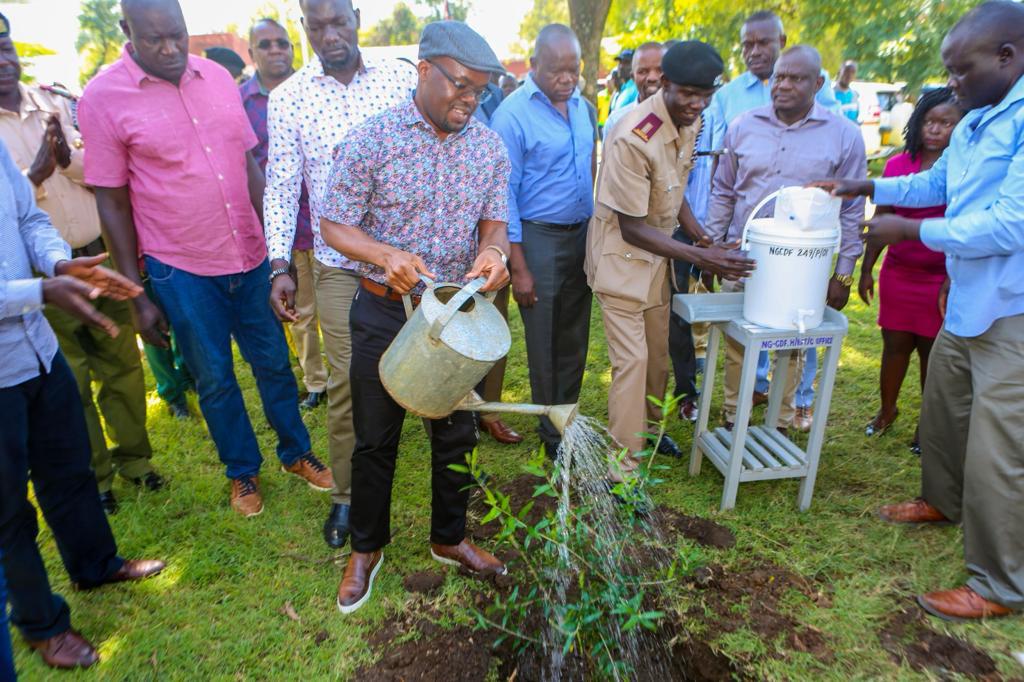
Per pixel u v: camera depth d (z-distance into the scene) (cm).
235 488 336
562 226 348
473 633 260
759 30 421
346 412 304
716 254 305
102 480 333
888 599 272
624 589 256
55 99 340
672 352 421
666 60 288
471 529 322
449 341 215
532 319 356
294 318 301
